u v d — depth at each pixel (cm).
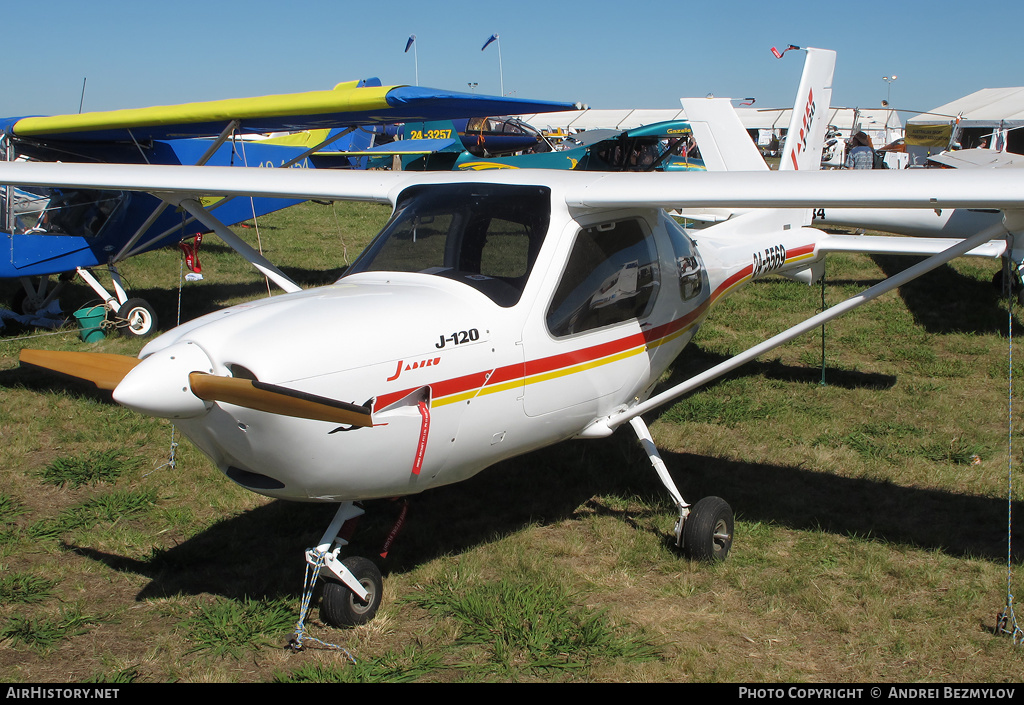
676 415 542
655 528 387
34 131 713
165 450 475
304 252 1177
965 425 532
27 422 509
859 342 721
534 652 288
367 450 278
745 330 764
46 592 326
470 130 2061
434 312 297
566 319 337
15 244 675
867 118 3788
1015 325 772
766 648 294
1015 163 1024
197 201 496
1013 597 327
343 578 298
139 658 286
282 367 255
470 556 355
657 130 1736
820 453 481
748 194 326
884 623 308
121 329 698
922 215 954
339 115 626
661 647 293
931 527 390
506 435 326
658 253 391
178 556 353
